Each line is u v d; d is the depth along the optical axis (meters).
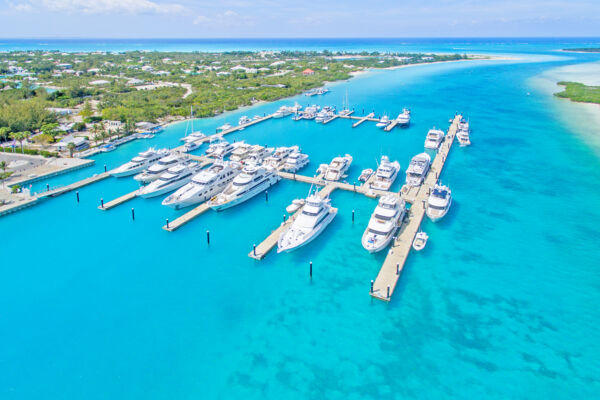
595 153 92.81
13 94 141.62
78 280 47.72
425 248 54.25
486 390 33.50
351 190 73.00
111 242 56.31
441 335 39.38
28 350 37.53
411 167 76.62
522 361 36.16
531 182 76.31
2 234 57.88
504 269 49.56
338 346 38.38
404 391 33.56
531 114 134.12
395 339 39.03
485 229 59.09
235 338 39.34
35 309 42.75
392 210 57.00
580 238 56.25
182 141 105.00
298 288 46.75
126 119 117.06
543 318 41.31
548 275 48.28
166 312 42.66
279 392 33.62
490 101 158.12
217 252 53.94
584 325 40.28
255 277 48.75
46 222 61.84
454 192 72.12
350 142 104.94
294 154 84.56
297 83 197.12
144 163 83.06
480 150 96.19
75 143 93.81
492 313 42.16
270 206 67.88
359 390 33.72
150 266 50.75
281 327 40.78
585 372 34.94
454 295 45.06
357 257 52.66
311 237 55.22
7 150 92.00
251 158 85.00
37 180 76.00
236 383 34.50
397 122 119.62
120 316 41.94
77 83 180.25
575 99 156.00
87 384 34.25
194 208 66.50
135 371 35.59
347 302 44.28
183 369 35.84
